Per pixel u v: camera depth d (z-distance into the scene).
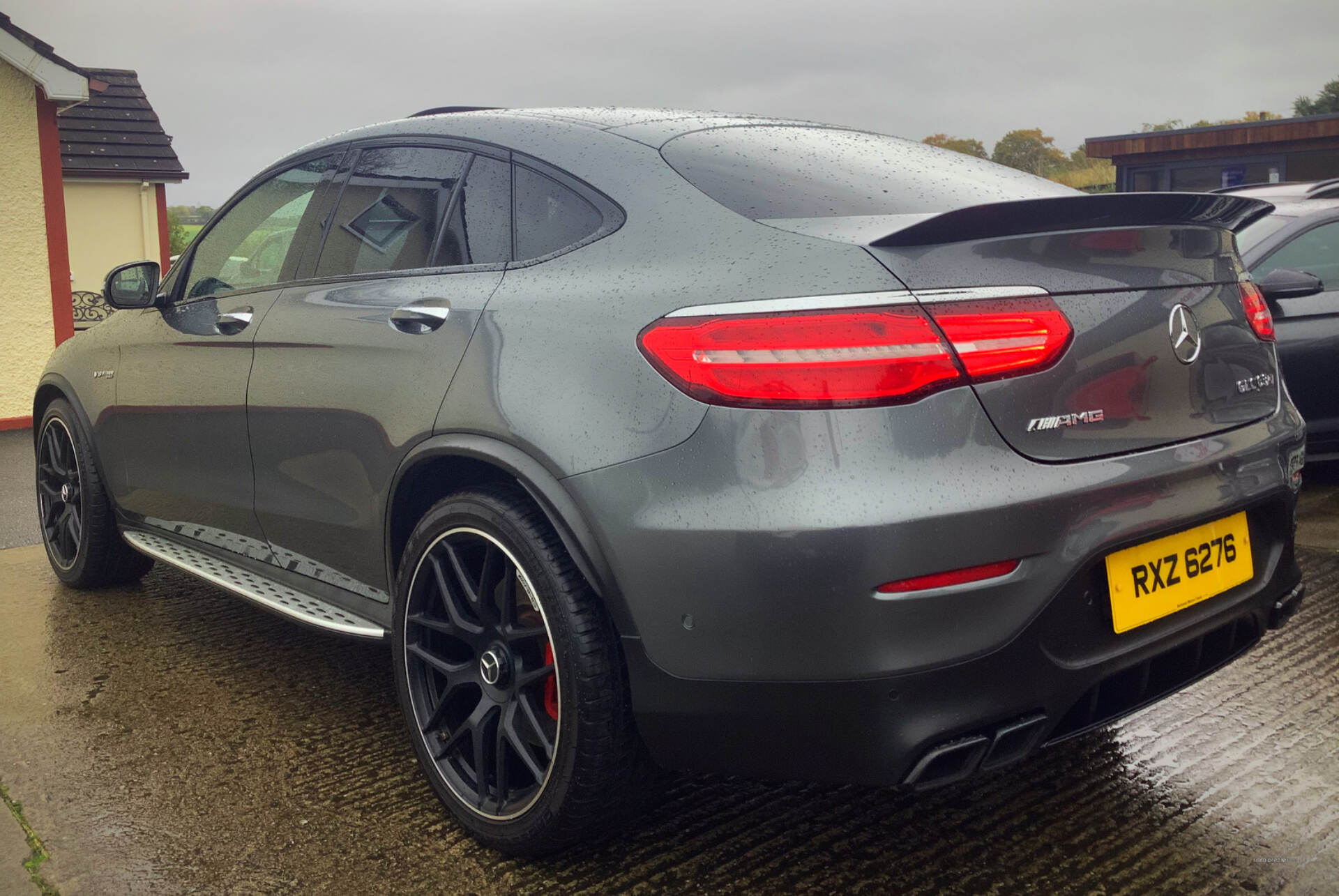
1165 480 1.95
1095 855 2.16
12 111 9.67
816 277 1.81
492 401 2.14
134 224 18.95
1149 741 2.67
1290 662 3.17
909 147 2.60
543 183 2.37
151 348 3.48
